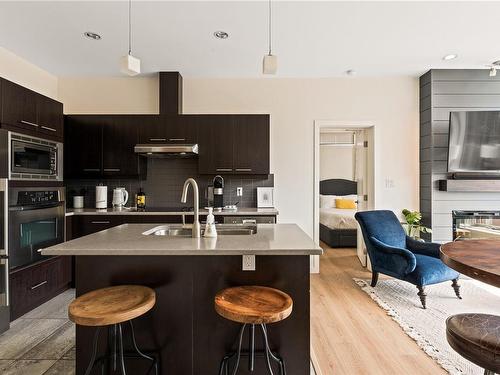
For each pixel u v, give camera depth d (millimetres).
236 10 2367
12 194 2379
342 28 2637
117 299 1352
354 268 3883
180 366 1560
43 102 2787
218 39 2836
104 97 3805
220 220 3234
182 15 2434
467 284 3229
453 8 2332
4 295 2293
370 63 3404
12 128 2418
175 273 1559
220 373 1426
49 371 1780
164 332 1560
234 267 1557
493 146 3404
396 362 1872
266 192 3779
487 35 2756
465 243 1585
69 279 3139
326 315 2512
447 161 3512
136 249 1383
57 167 2979
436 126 3596
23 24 2561
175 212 3209
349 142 6746
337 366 1831
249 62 3363
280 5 2303
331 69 3576
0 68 2986
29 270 2562
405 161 3850
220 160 3500
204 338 1557
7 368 1810
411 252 3004
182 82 3803
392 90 3830
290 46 2979
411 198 3863
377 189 3857
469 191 3543
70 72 3658
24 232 2502
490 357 1028
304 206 3846
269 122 3512
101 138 3475
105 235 1764
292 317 1552
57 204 2932
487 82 3582
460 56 3219
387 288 3117
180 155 3641
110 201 3791
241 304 1288
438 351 1975
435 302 2754
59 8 2326
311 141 3846
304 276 1555
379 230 3145
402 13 2402
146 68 3529
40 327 2316
